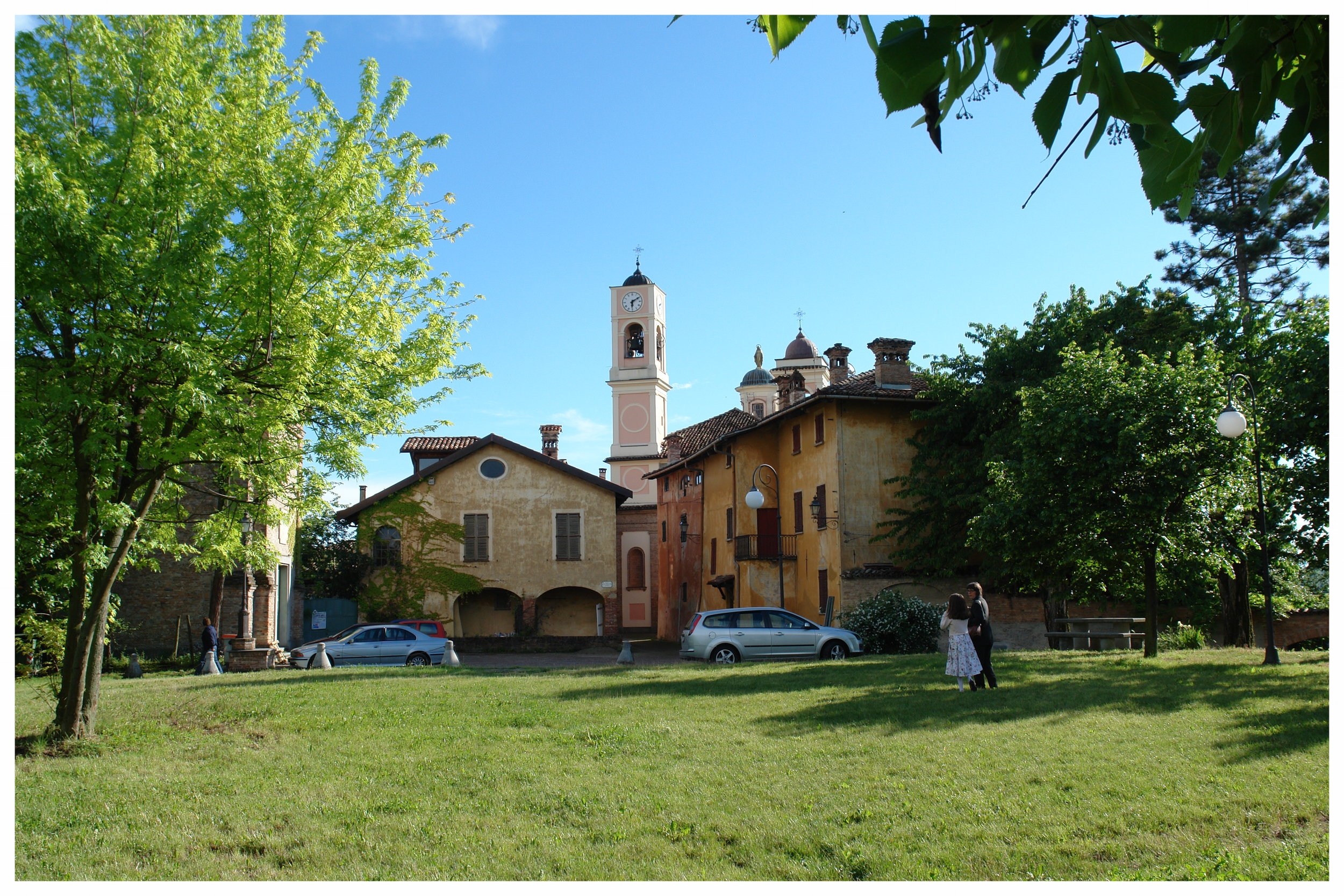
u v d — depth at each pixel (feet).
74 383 34.06
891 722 37.04
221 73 38.17
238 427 38.24
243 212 36.81
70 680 37.83
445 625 129.39
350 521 134.62
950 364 97.30
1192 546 65.05
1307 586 96.27
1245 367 75.25
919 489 94.79
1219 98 9.20
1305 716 33.42
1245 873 18.34
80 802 27.86
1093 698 40.65
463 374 49.47
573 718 40.96
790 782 28.14
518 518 133.18
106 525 36.52
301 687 53.78
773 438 122.83
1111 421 60.85
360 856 22.81
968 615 45.55
